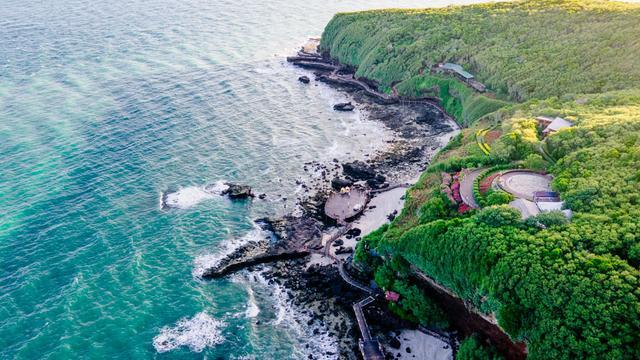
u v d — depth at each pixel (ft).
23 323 279.08
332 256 330.75
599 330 197.57
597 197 258.57
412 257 277.44
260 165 435.53
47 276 309.83
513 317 223.92
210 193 395.55
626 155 281.95
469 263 247.70
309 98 568.41
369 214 368.89
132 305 294.25
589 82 424.46
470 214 284.82
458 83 521.65
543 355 210.38
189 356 268.62
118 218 361.51
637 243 220.43
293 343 277.85
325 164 437.99
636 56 418.51
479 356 248.32
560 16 536.42
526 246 234.79
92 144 449.89
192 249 338.54
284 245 340.80
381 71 586.04
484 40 558.56
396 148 461.37
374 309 291.17
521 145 338.54
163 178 410.31
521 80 472.03
